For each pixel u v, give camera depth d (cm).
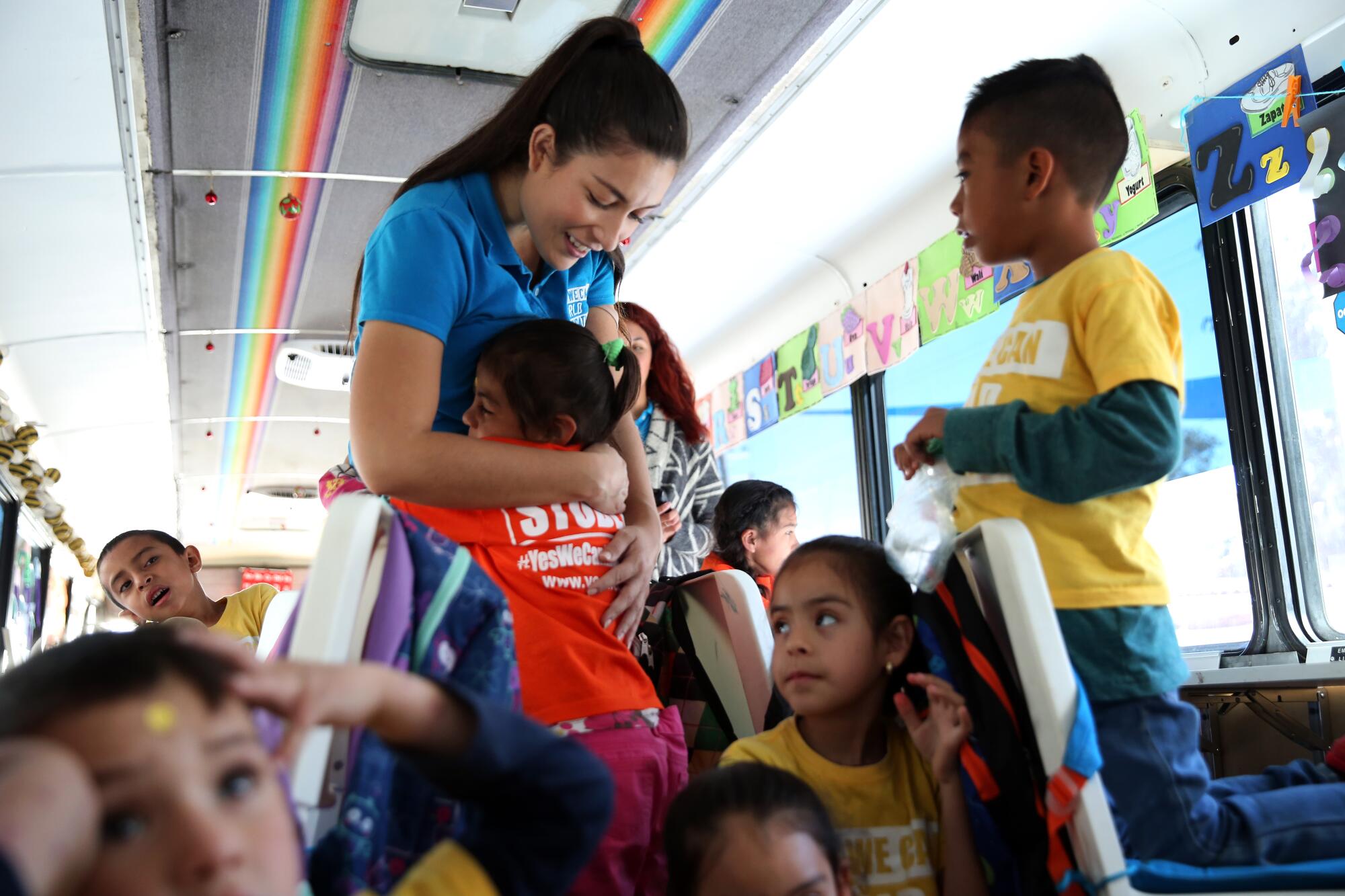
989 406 150
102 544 1040
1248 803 140
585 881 146
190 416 770
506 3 382
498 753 80
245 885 57
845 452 613
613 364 195
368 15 382
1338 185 336
